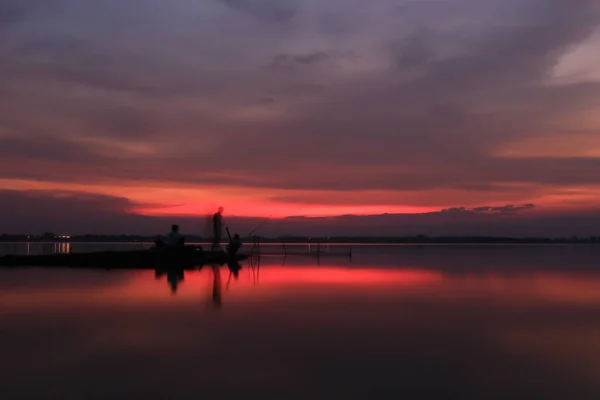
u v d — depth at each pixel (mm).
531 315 6297
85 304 6984
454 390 3428
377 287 9391
